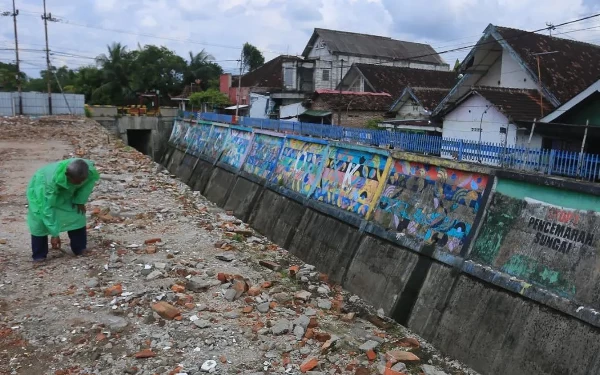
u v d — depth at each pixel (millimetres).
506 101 18438
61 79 72625
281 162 22016
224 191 26922
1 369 5645
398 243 12984
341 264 14648
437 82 37719
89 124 37656
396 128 24953
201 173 32281
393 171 14648
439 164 12867
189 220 12766
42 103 42656
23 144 26125
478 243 11016
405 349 9266
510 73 21500
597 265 8578
